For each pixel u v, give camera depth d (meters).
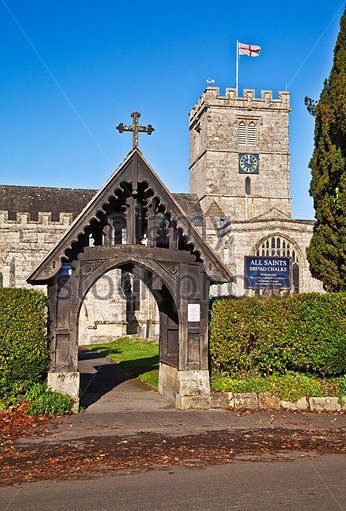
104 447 9.56
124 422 11.72
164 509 6.70
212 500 7.00
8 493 7.23
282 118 60.44
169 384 14.79
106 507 6.75
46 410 12.19
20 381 12.56
